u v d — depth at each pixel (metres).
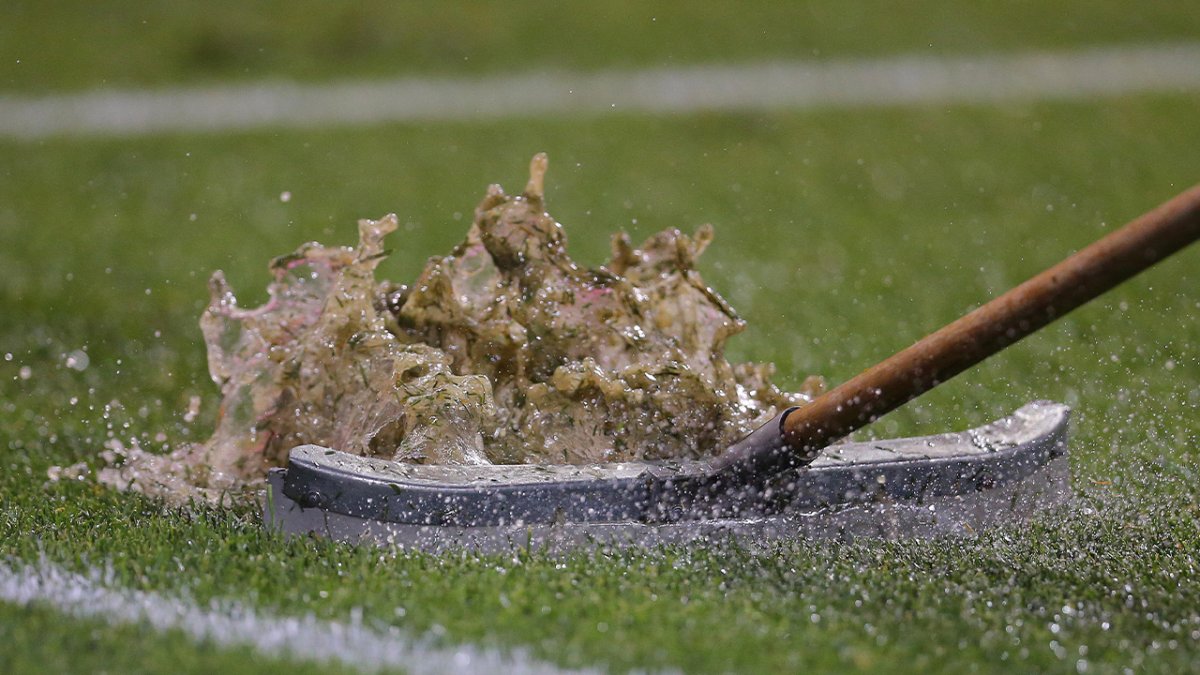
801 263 29.06
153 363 20.62
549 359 12.52
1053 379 18.56
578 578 10.02
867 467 11.27
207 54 59.62
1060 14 65.69
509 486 10.58
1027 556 10.93
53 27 64.25
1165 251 9.38
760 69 57.12
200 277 28.06
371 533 10.55
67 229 33.72
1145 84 52.31
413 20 65.38
